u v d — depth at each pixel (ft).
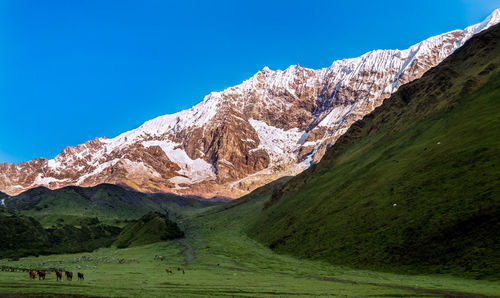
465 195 333.62
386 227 372.38
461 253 270.87
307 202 641.40
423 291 192.34
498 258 242.58
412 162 477.36
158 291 189.98
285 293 188.44
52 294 168.35
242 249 607.78
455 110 552.82
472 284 216.54
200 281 255.50
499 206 289.12
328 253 394.73
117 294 173.37
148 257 565.12
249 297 172.76
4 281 221.87
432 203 357.41
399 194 419.54
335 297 171.63
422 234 320.09
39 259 554.05
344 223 446.19
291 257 454.40
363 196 485.15
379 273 296.71
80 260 518.37
